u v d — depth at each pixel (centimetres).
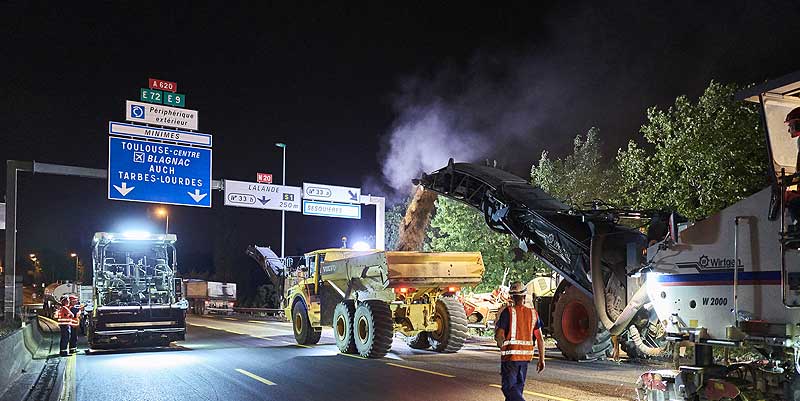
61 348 1880
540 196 1493
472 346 2056
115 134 2383
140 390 1232
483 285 2639
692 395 844
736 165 1639
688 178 1703
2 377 1224
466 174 1602
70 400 1141
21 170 2209
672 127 1786
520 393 884
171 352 1933
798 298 732
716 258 834
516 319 892
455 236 2714
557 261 1446
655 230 1084
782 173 752
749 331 774
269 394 1173
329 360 1662
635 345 1500
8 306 2105
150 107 2442
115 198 2362
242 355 1809
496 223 1559
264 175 2691
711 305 837
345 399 1116
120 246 2255
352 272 1872
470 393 1162
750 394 793
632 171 1909
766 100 794
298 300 2188
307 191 2761
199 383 1304
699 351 857
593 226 1321
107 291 2147
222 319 4050
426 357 1727
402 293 1758
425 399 1109
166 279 2280
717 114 1688
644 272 964
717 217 839
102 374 1455
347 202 2841
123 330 1986
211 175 2533
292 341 2302
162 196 2439
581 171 2483
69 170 2302
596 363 1519
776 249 762
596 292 1227
